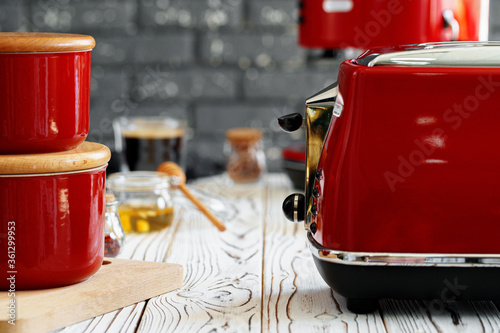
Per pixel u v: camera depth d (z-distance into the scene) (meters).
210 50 2.39
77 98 0.82
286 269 0.96
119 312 0.79
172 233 1.19
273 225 1.24
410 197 0.74
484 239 0.74
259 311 0.79
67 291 0.79
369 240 0.74
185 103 2.42
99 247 0.83
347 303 0.79
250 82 2.39
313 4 1.34
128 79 2.41
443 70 0.74
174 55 2.40
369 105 0.74
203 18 2.38
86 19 2.39
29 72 0.78
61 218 0.79
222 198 1.45
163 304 0.82
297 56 2.38
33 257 0.78
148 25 2.39
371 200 0.74
